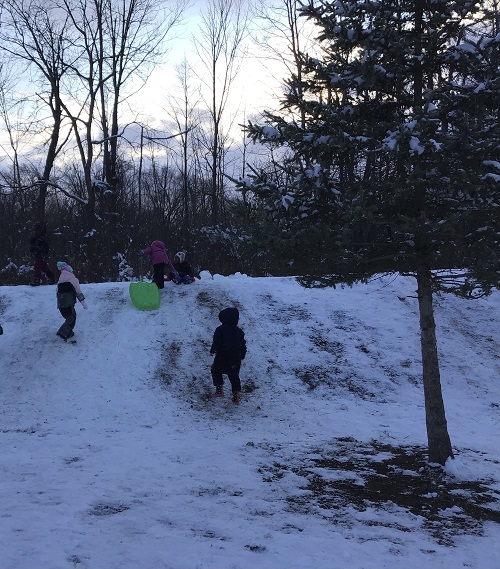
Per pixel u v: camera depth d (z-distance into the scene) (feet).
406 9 21.02
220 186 91.97
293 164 21.56
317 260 21.24
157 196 105.19
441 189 20.21
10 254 68.59
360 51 21.62
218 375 31.01
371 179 20.71
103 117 79.05
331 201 21.24
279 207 21.25
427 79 22.02
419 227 18.70
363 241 21.85
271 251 20.63
